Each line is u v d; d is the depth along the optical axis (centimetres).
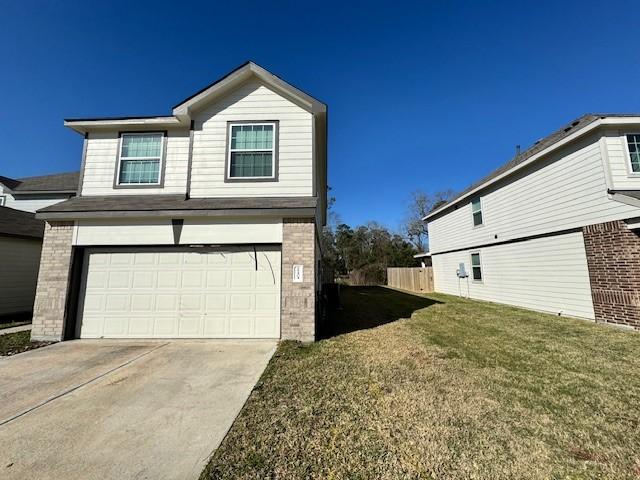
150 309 656
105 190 769
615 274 724
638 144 756
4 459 239
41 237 1067
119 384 400
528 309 1028
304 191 737
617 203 712
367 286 2414
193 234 654
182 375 433
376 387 384
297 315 627
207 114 774
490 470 224
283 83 745
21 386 394
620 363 475
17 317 916
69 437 273
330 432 279
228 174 748
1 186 1527
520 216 1058
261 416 310
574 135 803
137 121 764
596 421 298
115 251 672
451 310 1040
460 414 312
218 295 657
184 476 219
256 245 667
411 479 215
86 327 652
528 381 403
